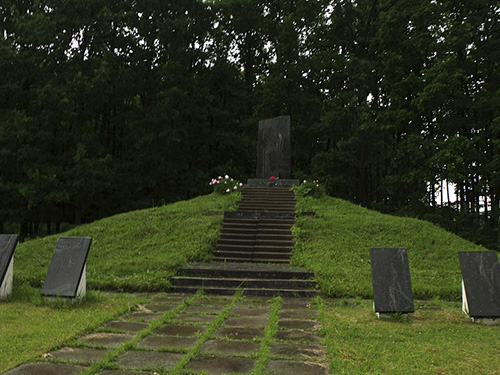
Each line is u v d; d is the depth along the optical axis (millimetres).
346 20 30609
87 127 32375
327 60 30062
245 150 30938
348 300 8461
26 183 22594
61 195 22672
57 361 4633
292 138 31281
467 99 25078
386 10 28594
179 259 10812
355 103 28125
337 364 4594
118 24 28219
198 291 9000
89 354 4895
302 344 5371
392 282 7039
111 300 8023
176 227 13734
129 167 28109
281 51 30266
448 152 22203
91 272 10164
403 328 6230
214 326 6168
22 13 26891
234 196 17734
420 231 13617
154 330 5961
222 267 10281
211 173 30406
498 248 22719
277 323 6473
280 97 29859
